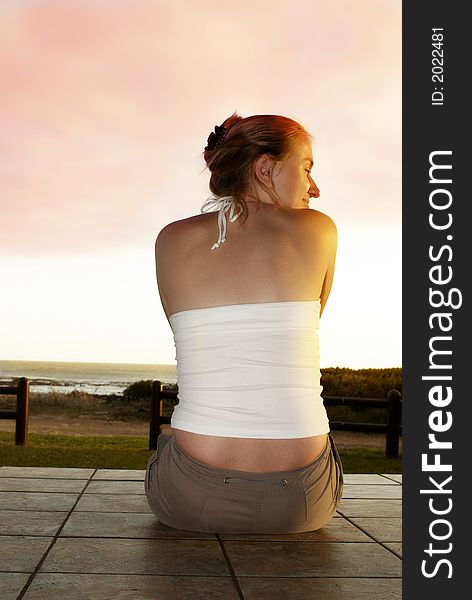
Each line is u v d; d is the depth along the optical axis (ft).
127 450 29.40
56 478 9.28
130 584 4.65
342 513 7.38
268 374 5.57
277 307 5.61
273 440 5.61
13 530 6.14
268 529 5.96
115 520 6.61
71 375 243.81
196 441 5.68
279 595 4.51
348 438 54.49
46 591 4.45
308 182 6.42
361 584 4.80
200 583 4.72
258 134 6.13
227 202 5.93
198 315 5.68
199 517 5.92
